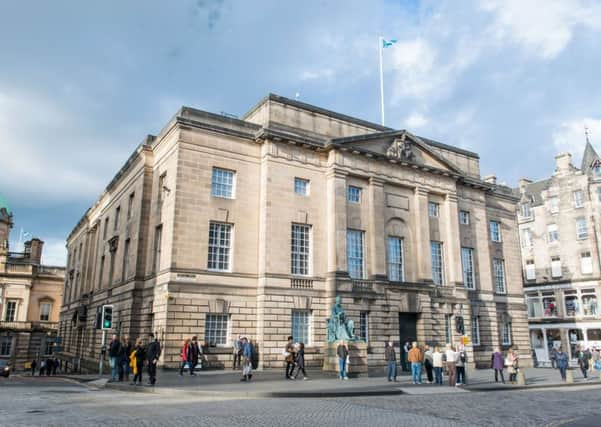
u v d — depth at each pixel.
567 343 58.53
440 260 38.38
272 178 31.70
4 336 68.81
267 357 29.00
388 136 36.62
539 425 12.74
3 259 71.00
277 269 30.59
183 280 28.23
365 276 33.59
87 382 24.83
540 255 63.09
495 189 45.16
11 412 12.92
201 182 30.06
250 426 11.33
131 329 32.12
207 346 28.11
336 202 33.00
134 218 35.41
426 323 34.72
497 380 26.25
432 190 38.34
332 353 28.05
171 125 30.81
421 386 22.70
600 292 56.44
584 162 61.28
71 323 55.75
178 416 12.70
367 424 12.07
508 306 44.09
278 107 33.25
